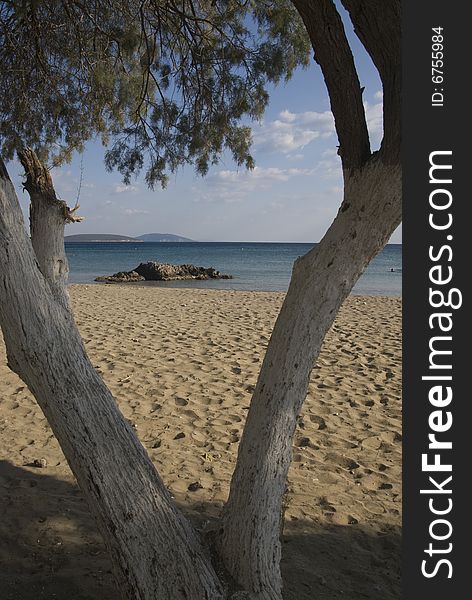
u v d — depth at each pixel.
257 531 2.22
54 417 2.10
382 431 5.51
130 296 17.95
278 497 2.27
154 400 6.34
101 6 4.16
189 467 4.64
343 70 2.14
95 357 8.32
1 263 2.04
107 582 3.06
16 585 3.01
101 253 76.12
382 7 1.97
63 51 4.22
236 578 2.22
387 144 2.12
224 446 5.12
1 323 2.10
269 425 2.23
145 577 2.10
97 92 4.43
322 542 3.59
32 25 3.93
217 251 84.88
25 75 4.15
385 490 4.34
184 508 3.95
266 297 18.11
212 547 2.31
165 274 31.67
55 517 3.71
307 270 2.26
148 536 2.12
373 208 2.18
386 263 46.16
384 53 2.06
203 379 7.21
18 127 4.33
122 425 2.20
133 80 4.62
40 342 2.08
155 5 4.07
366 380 7.27
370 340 9.88
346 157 2.23
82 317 12.34
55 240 2.55
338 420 5.81
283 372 2.23
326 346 9.38
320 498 4.18
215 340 9.77
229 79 4.38
